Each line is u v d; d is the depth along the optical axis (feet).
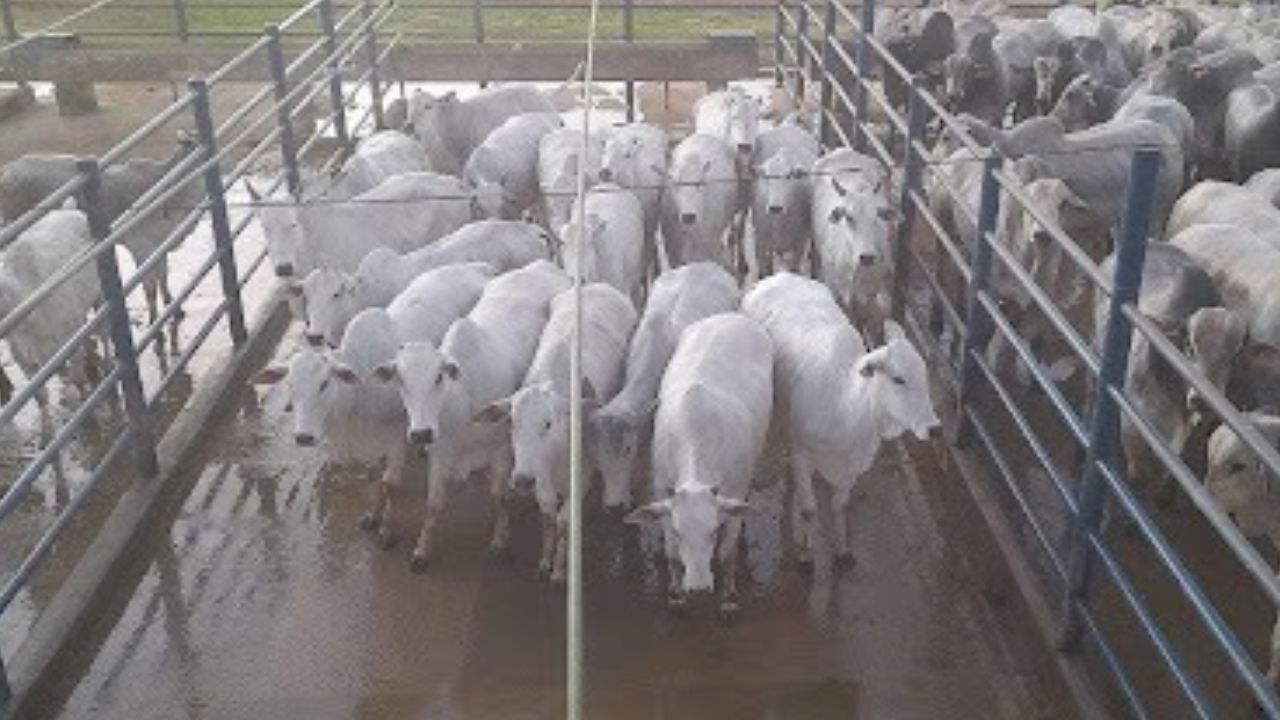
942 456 23.85
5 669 18.60
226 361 27.71
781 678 18.90
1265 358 21.22
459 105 37.27
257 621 20.34
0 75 50.39
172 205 30.48
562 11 59.82
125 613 20.61
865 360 20.25
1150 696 18.20
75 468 24.93
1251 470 19.25
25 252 26.37
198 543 22.34
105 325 26.63
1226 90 38.60
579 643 8.60
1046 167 29.30
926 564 21.48
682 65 47.26
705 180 29.76
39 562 19.54
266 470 24.49
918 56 43.83
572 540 9.49
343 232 28.78
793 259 31.76
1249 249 25.14
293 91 34.78
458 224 30.66
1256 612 20.01
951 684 18.79
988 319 24.84
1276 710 13.51
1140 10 51.85
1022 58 45.14
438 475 21.27
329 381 21.56
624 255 27.73
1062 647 18.69
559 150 32.73
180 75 48.14
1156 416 22.13
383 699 18.63
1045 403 25.90
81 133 47.75
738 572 21.31
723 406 20.06
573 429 10.41
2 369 27.58
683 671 19.08
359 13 44.19
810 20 47.65
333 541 22.34
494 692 18.75
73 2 59.00
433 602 20.74
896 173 30.99
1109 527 21.72
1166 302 22.95
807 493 21.13
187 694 18.83
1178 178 32.65
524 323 23.70
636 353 22.26
